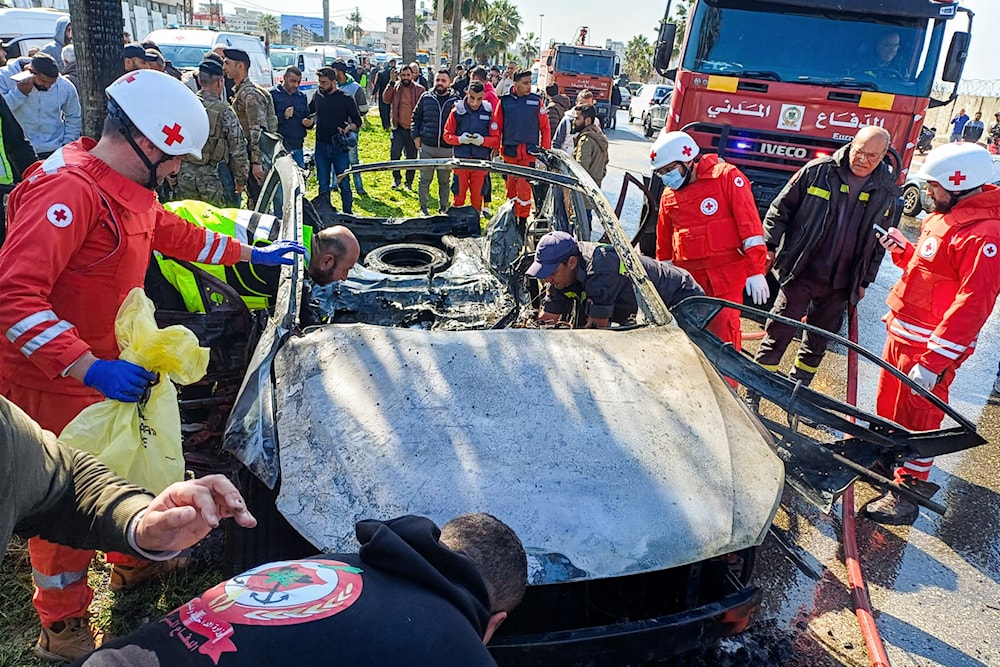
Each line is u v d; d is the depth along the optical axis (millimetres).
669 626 2025
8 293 2023
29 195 2135
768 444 2586
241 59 6812
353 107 8516
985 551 3502
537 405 2430
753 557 2297
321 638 1042
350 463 2176
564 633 1963
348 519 2049
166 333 2080
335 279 3584
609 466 2240
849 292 4492
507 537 1346
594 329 2969
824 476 2740
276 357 2615
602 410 2451
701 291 3719
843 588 3156
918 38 6641
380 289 3891
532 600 2344
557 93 11773
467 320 3729
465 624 1102
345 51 29766
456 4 27109
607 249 3383
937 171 3426
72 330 2098
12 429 1352
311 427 2303
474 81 7941
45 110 6738
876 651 2686
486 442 2258
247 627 1065
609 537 2057
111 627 2680
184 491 1390
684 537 2105
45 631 2467
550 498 2117
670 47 7320
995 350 6301
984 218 3354
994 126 23109
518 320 3730
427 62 55156
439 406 2373
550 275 3314
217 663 1025
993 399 5293
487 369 2566
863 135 4164
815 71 6828
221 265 3078
